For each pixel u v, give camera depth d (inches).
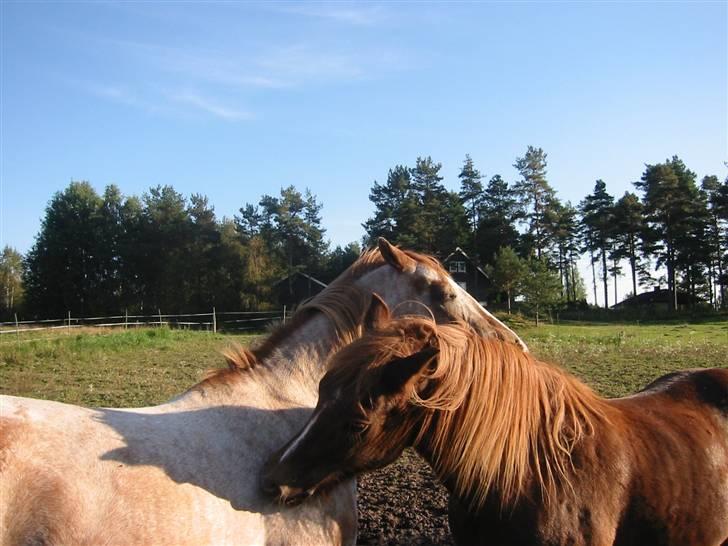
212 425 110.2
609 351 668.7
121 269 2057.1
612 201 2456.9
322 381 104.7
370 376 100.5
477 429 107.0
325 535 112.0
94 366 535.8
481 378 108.3
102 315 1959.9
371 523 189.2
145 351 668.1
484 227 2354.8
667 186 2149.4
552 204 2367.1
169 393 397.1
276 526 106.5
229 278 1882.4
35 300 2032.5
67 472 88.4
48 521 83.9
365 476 234.7
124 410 109.2
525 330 1101.1
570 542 104.6
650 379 443.8
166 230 2001.7
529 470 107.7
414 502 206.8
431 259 147.7
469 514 113.7
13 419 90.9
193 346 729.0
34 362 557.9
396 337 104.8
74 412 99.2
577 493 106.6
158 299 1940.2
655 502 110.7
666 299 2353.6
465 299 145.3
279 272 1929.1
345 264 2292.1
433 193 2271.2
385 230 2228.1
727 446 127.0
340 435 100.3
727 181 2073.1
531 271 1599.4
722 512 118.2
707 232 2137.1
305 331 129.9
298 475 101.7
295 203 2361.0
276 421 117.7
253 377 121.7
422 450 112.6
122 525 88.9
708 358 590.9
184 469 99.5
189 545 94.6
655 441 117.9
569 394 116.3
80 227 2050.9
